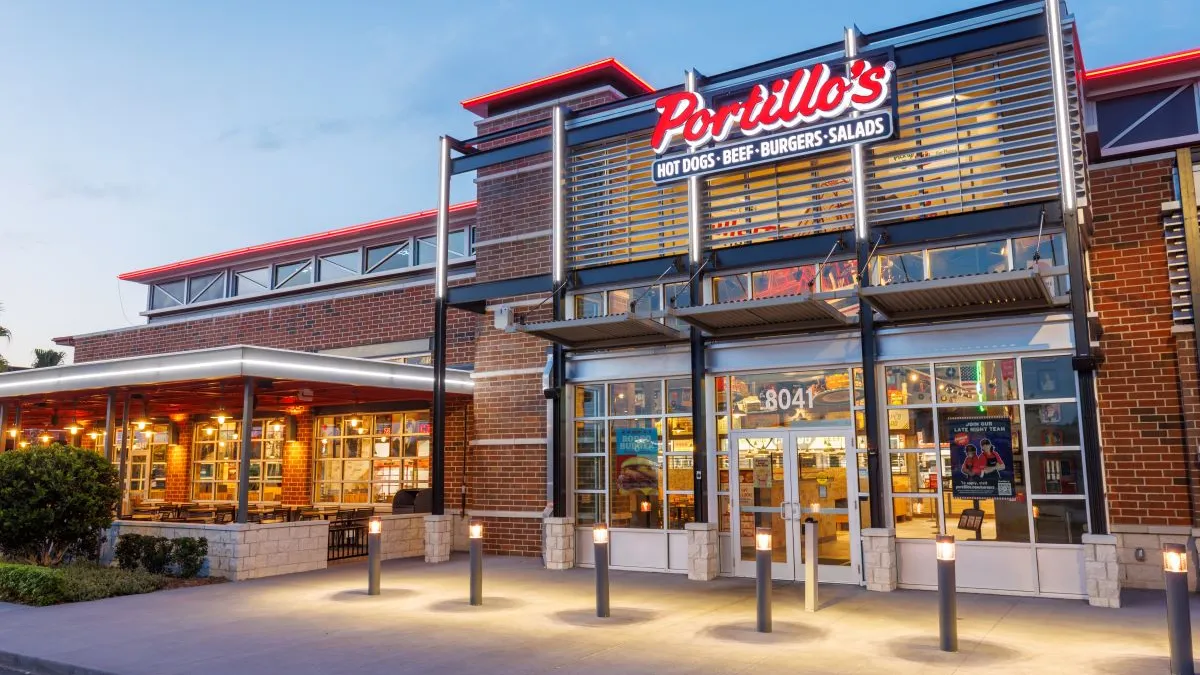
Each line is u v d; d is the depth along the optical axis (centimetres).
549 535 1502
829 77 1323
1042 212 1182
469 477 1802
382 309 2053
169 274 2603
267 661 830
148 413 2112
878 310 1229
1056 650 840
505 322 1592
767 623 939
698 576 1342
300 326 2197
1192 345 1211
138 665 822
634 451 1502
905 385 1266
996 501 1187
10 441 2262
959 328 1225
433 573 1451
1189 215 1230
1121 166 1298
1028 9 1248
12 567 1226
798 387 1358
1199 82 1391
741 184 1434
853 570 1277
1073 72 1207
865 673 757
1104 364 1267
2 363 3303
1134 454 1232
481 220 1828
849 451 1302
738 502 1381
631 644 885
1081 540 1124
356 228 2206
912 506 1241
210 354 1415
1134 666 774
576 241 1591
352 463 2053
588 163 1595
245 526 1398
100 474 1462
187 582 1345
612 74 1766
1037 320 1180
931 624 977
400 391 1772
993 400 1207
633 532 1478
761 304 1182
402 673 779
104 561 1527
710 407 1417
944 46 1266
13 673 861
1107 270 1285
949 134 1277
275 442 2194
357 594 1231
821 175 1370
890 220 1295
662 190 1520
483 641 907
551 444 1667
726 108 1408
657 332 1410
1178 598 732
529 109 1822
